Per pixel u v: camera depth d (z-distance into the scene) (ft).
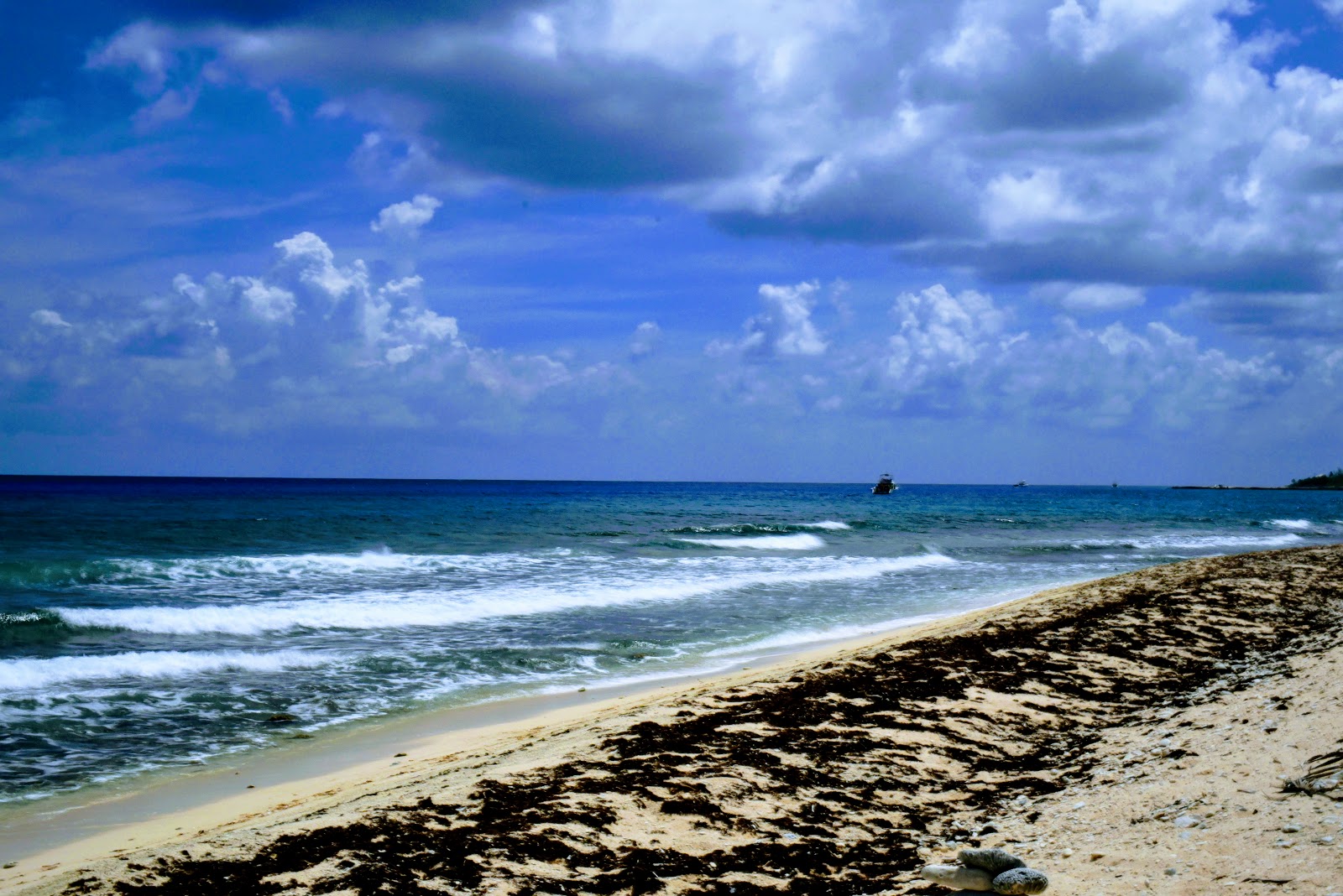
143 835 26.25
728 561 110.52
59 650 53.36
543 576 91.50
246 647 55.26
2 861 24.36
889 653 44.93
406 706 43.04
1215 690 35.50
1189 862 16.75
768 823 22.45
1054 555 130.52
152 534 124.36
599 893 18.39
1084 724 32.60
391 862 19.93
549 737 33.76
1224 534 187.62
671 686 45.88
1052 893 16.12
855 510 274.57
